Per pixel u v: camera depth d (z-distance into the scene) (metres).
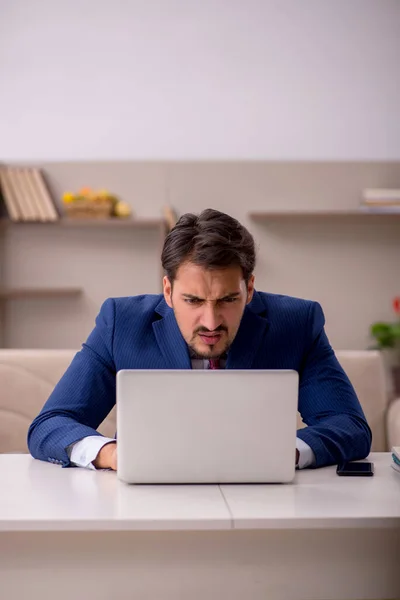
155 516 1.03
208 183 4.24
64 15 4.20
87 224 4.12
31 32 4.20
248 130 4.23
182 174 4.24
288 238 4.23
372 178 4.22
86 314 4.24
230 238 1.38
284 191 4.23
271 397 1.23
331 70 4.21
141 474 1.22
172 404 1.21
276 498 1.14
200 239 1.34
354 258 4.23
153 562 1.03
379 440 2.24
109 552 1.03
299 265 4.23
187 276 1.36
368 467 1.35
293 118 4.22
